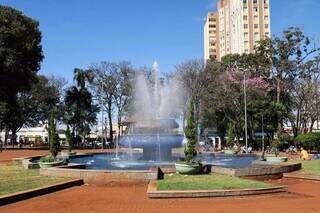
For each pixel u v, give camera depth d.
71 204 14.10
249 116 59.41
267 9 116.88
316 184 19.47
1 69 50.62
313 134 51.56
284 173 22.05
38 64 56.41
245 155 37.44
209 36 129.25
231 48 121.50
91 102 76.75
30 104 76.38
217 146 59.91
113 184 18.39
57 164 23.98
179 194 14.80
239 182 17.14
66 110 77.75
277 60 63.56
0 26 50.22
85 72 75.06
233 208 13.16
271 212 12.55
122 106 71.94
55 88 78.75
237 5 118.38
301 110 64.81
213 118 64.25
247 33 115.69
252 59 64.25
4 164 28.70
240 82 60.72
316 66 63.03
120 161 29.12
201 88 61.03
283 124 65.31
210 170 20.98
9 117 71.00
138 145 29.03
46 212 12.80
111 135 72.25
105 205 13.88
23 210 13.09
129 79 70.75
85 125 81.44
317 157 37.75
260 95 61.19
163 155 28.97
